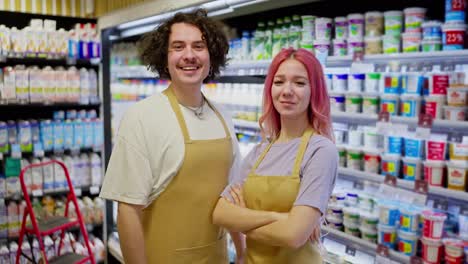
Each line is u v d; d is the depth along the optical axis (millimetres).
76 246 4520
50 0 4516
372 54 2658
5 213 4305
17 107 4688
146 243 2117
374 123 2916
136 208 2008
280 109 1859
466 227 2385
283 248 1826
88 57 4547
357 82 2777
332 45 2967
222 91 3896
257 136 3674
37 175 4418
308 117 1922
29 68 4352
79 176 4672
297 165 1805
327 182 1749
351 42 2783
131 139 1999
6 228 4316
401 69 2668
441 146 2375
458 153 2305
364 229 2742
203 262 2146
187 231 2090
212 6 3119
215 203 2133
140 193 1981
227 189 2037
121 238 2018
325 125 1888
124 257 2035
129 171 1982
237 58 3643
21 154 4402
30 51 4250
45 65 4672
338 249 2914
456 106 2283
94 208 4734
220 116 2254
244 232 1845
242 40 3592
